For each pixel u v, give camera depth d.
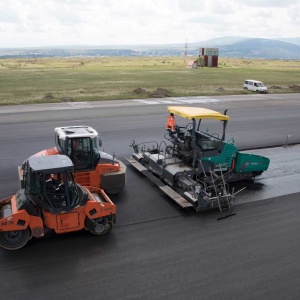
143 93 43.00
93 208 10.22
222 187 13.34
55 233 10.62
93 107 33.47
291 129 25.56
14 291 8.09
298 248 10.04
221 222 11.55
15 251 9.67
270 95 45.09
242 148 20.55
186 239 10.44
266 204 13.04
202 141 13.45
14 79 63.28
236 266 9.12
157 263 9.21
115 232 10.77
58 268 8.95
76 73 78.25
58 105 34.56
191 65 101.62
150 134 23.27
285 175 16.20
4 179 15.09
